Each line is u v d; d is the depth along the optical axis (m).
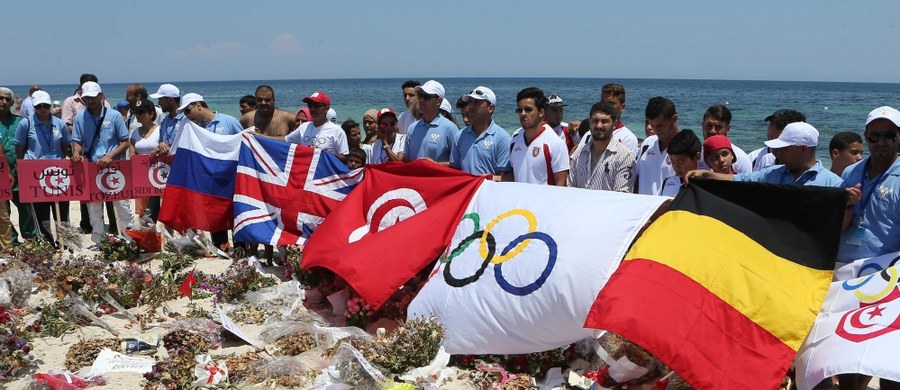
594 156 7.91
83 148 10.99
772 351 5.40
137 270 8.59
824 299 5.57
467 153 8.58
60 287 8.02
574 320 6.19
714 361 5.34
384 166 8.36
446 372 6.41
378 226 8.11
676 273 5.62
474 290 6.70
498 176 8.41
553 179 8.05
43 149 10.87
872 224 5.72
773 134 8.40
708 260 5.68
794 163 6.14
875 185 5.71
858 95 110.00
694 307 5.49
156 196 10.92
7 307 7.89
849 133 7.68
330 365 6.44
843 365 5.07
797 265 5.67
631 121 43.47
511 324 6.43
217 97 113.38
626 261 5.84
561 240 6.51
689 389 5.53
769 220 5.87
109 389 6.18
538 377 6.50
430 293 6.97
